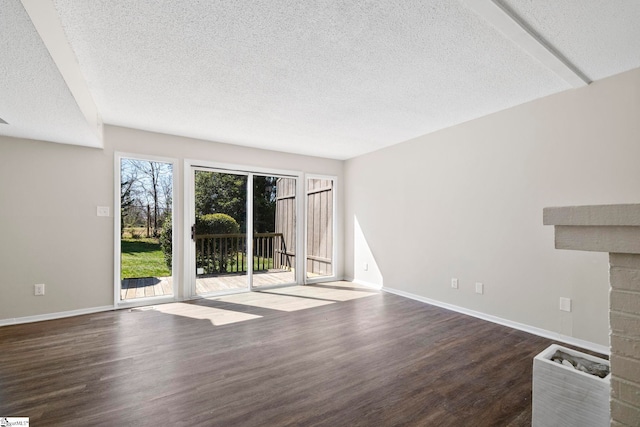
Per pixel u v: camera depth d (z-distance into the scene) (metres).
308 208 5.51
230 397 1.93
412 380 2.15
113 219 3.75
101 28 1.93
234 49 2.17
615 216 0.75
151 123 3.71
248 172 4.80
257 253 4.89
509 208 3.25
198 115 3.46
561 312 2.85
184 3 1.71
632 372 0.77
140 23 1.88
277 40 2.07
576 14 1.81
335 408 1.82
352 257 5.57
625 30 1.95
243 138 4.35
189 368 2.30
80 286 3.57
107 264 3.72
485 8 1.73
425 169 4.19
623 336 0.79
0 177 3.20
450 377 2.19
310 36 2.03
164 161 4.10
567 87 2.77
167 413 1.77
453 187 3.83
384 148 4.88
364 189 5.29
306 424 1.68
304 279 5.32
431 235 4.11
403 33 2.00
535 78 2.61
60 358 2.44
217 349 2.63
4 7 1.31
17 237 3.27
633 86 2.45
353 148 4.94
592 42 2.09
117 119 3.57
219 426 1.66
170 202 4.19
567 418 1.41
